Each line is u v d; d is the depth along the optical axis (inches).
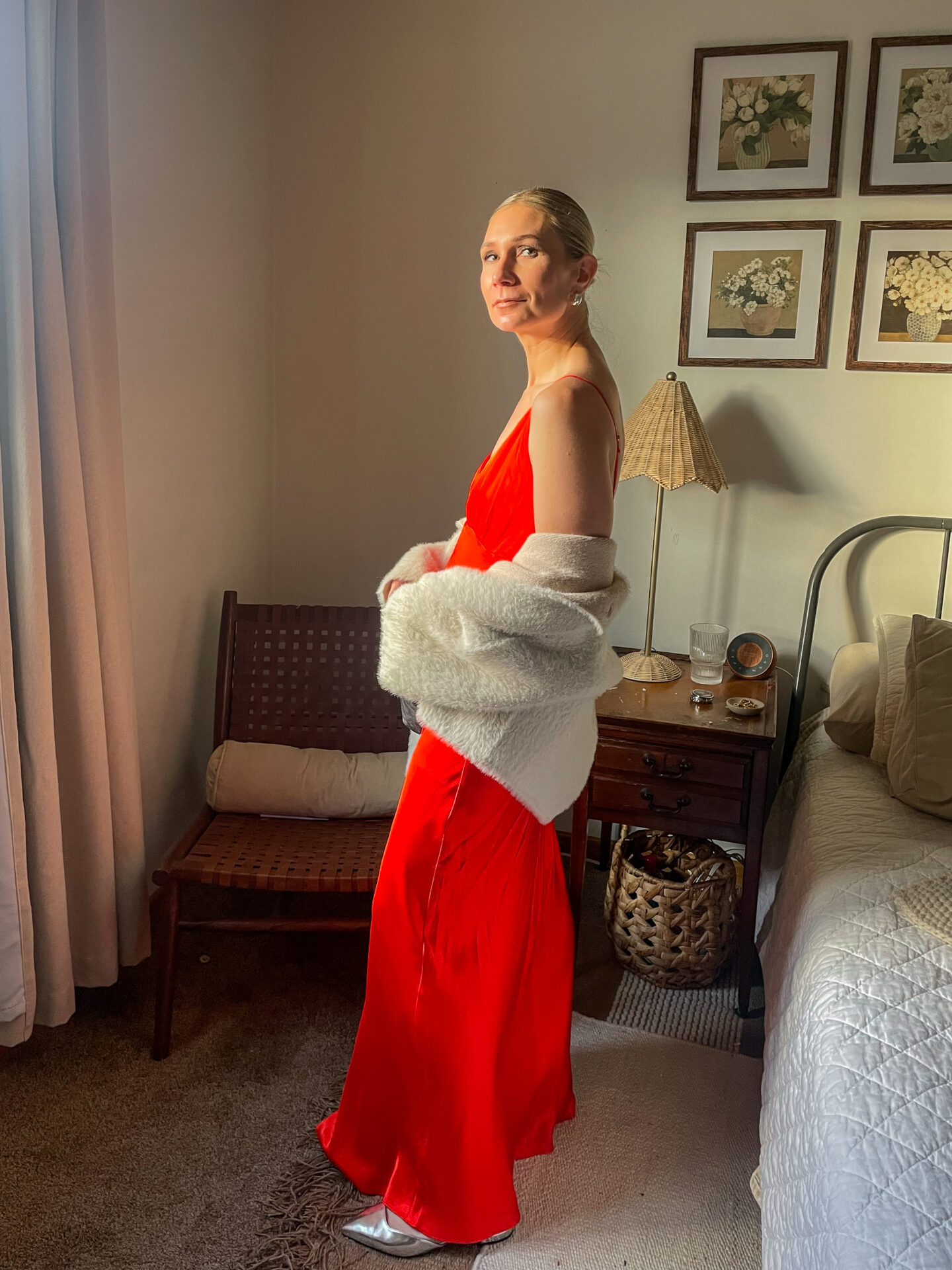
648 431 85.5
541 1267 58.9
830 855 67.3
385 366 102.0
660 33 89.8
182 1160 65.1
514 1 92.4
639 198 92.9
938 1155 40.6
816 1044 49.6
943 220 86.3
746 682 88.7
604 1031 79.7
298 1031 77.9
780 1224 46.4
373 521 105.9
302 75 98.3
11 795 65.1
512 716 52.2
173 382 86.5
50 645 66.7
